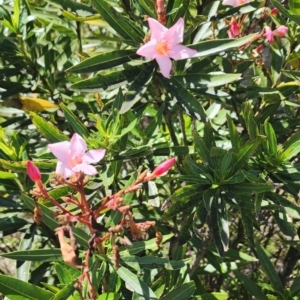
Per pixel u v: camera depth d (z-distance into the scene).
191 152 0.43
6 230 0.44
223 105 0.56
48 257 0.35
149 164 0.43
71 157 0.32
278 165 0.42
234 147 0.41
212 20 0.45
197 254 0.49
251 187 0.39
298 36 0.51
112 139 0.39
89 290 0.33
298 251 0.58
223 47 0.39
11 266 0.69
